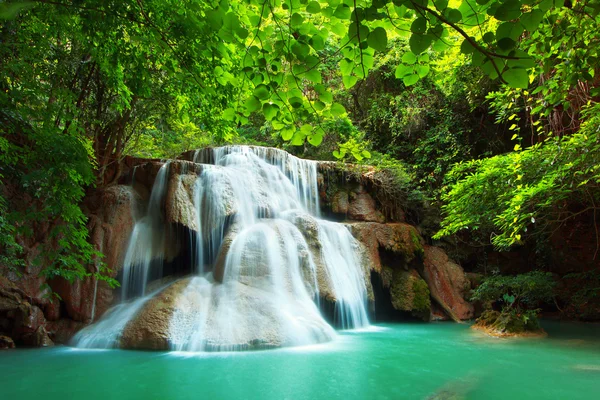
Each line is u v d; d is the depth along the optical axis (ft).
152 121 42.75
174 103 33.04
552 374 19.36
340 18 7.51
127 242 30.73
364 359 21.89
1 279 25.20
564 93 15.72
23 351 23.40
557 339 28.89
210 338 23.24
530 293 36.06
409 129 53.93
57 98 24.21
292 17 7.84
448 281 42.06
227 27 7.89
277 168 40.04
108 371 19.10
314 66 8.08
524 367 20.76
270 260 29.73
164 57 15.11
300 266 30.94
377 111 57.00
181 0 13.17
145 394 16.02
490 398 15.97
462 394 16.31
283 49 8.10
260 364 20.30
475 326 34.35
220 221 32.60
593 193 28.53
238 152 41.06
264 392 16.25
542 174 25.29
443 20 5.82
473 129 50.37
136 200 33.22
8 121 21.01
